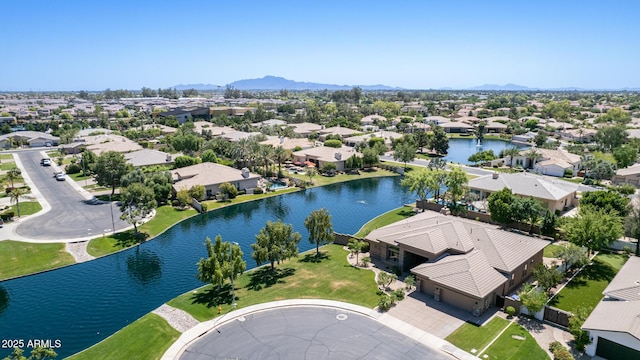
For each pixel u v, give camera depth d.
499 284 37.28
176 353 31.20
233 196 78.56
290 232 45.81
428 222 49.62
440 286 37.84
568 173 96.62
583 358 29.66
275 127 155.12
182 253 53.44
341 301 38.75
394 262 46.81
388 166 106.25
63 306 40.44
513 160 107.38
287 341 32.41
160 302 41.19
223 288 42.31
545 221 54.25
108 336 35.34
